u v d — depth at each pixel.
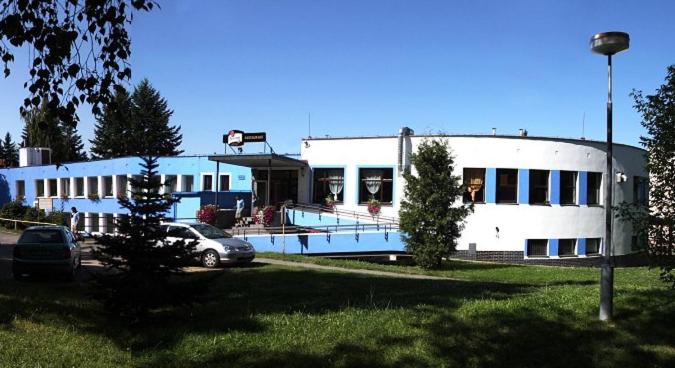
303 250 26.31
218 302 10.41
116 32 7.46
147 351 7.04
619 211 8.63
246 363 6.50
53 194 48.56
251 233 27.95
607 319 7.93
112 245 7.93
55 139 8.58
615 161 33.00
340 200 31.94
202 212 30.00
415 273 21.09
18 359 6.34
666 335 7.44
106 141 75.00
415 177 24.44
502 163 29.69
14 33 6.93
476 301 9.15
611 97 8.30
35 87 7.30
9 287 12.34
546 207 30.23
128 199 8.17
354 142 31.59
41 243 16.25
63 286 13.62
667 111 7.67
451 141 29.69
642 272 21.11
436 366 6.42
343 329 7.52
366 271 20.47
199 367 6.46
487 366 6.47
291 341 7.11
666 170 7.81
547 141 30.31
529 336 7.29
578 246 31.02
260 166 33.97
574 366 6.61
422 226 23.77
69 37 7.12
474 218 29.42
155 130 76.31
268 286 13.38
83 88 7.47
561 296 9.52
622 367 6.62
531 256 30.08
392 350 6.75
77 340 7.32
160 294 7.98
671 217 7.73
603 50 8.23
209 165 36.69
